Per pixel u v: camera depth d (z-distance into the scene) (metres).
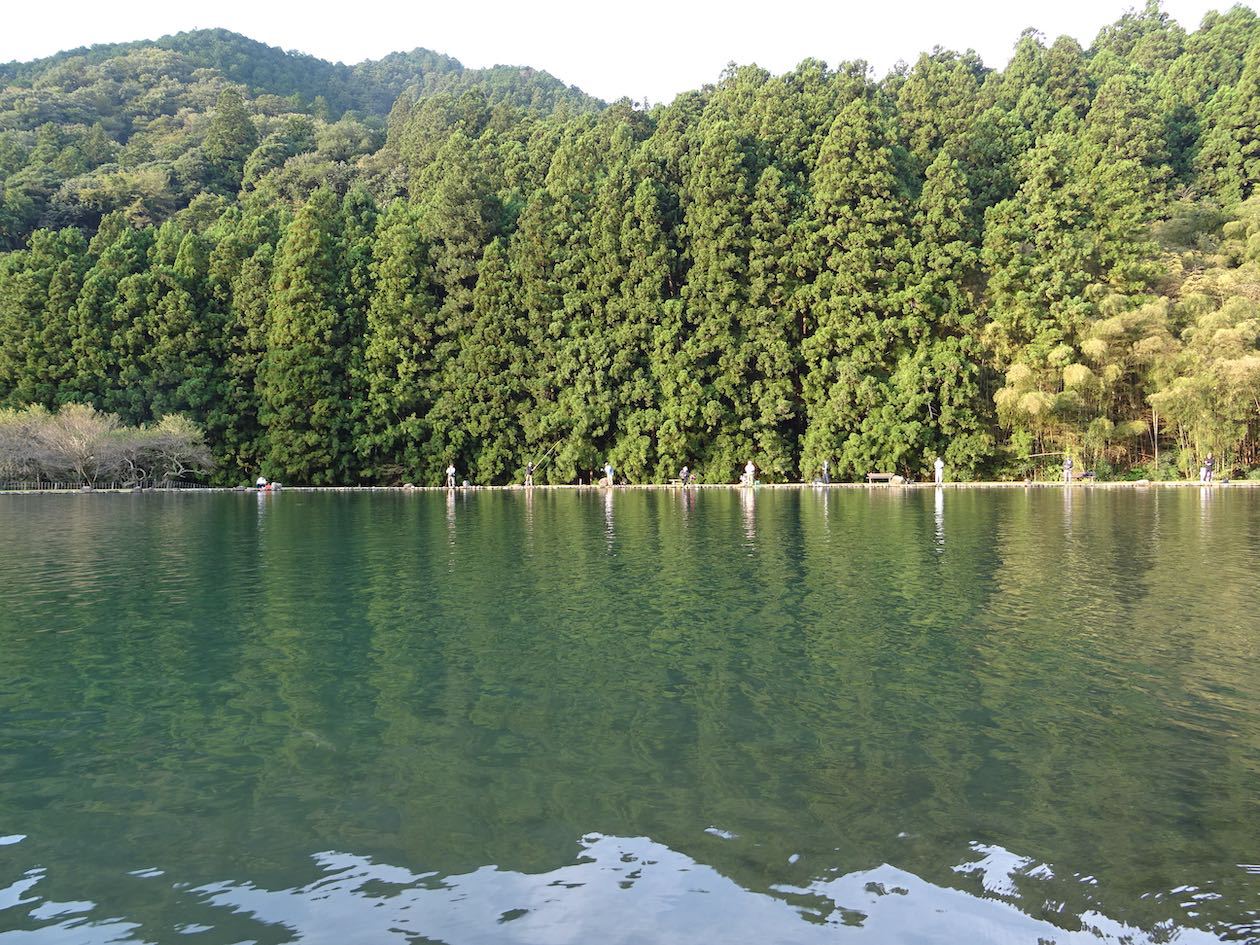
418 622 10.71
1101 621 10.43
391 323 55.94
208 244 60.47
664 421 51.78
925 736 6.63
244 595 12.80
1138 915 4.29
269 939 4.13
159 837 5.17
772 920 4.25
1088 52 83.44
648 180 55.84
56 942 4.12
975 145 58.41
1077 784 5.75
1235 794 5.59
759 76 73.19
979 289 52.59
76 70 128.50
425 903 4.42
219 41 156.25
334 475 55.53
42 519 28.30
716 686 7.92
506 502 37.41
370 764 6.21
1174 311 47.34
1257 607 11.21
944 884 4.57
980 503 32.50
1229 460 45.97
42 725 7.11
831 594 12.38
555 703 7.49
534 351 55.47
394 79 177.50
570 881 4.62
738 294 54.09
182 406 54.16
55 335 54.09
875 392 49.34
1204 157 60.00
